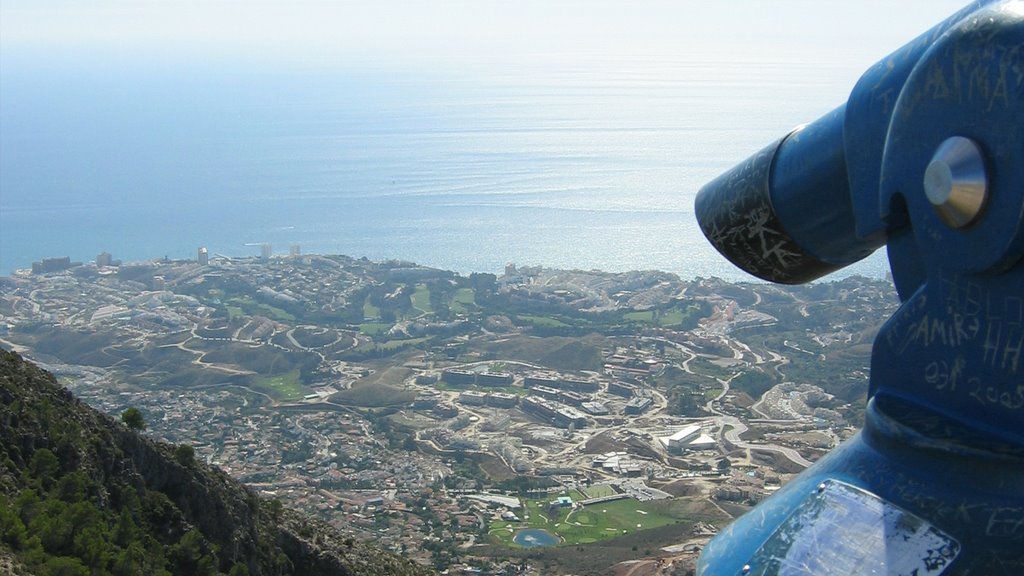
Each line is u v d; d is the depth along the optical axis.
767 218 3.68
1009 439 2.87
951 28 3.00
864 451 3.16
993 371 2.90
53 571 22.31
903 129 3.08
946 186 2.88
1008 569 2.74
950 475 2.91
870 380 3.24
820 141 3.56
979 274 2.89
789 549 3.07
